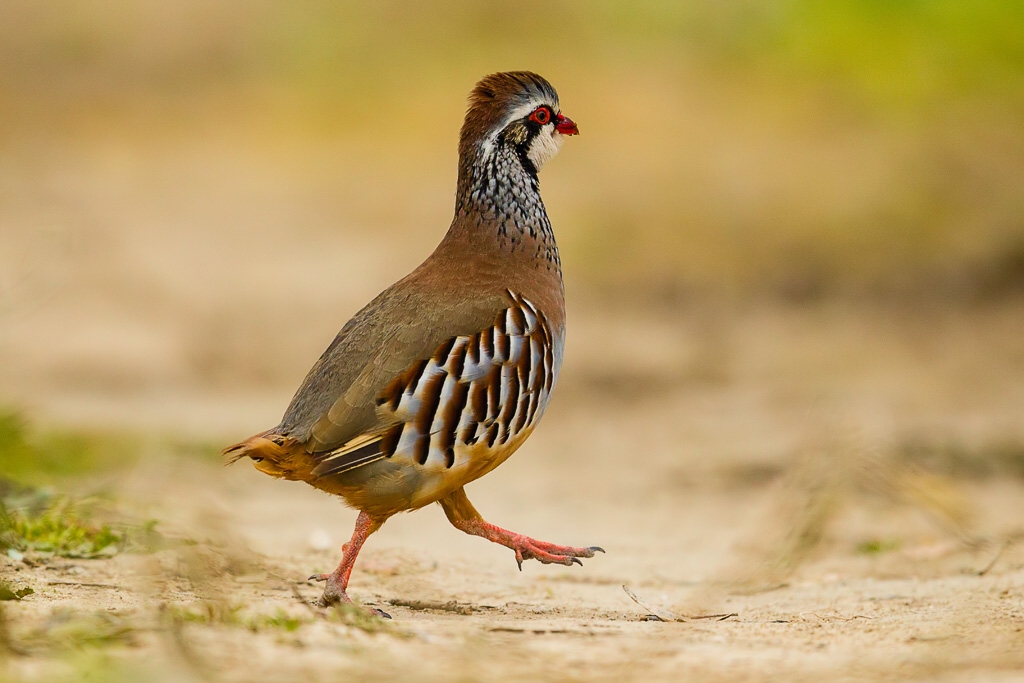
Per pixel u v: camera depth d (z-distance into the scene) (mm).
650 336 20547
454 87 36000
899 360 18547
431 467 7344
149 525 8672
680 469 13727
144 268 23719
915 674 5730
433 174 30328
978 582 8203
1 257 20062
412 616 7406
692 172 27094
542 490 12984
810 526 9406
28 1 42188
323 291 23156
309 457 7305
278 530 10586
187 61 39906
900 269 22641
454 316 7457
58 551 8648
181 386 18250
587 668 5816
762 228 24516
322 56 38375
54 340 19797
